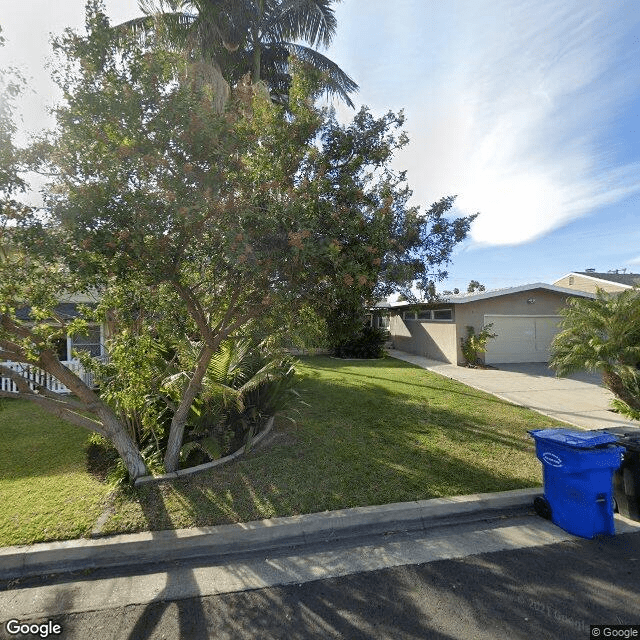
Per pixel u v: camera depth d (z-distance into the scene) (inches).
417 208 257.4
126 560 139.4
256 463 210.1
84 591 123.6
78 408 184.5
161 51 160.7
